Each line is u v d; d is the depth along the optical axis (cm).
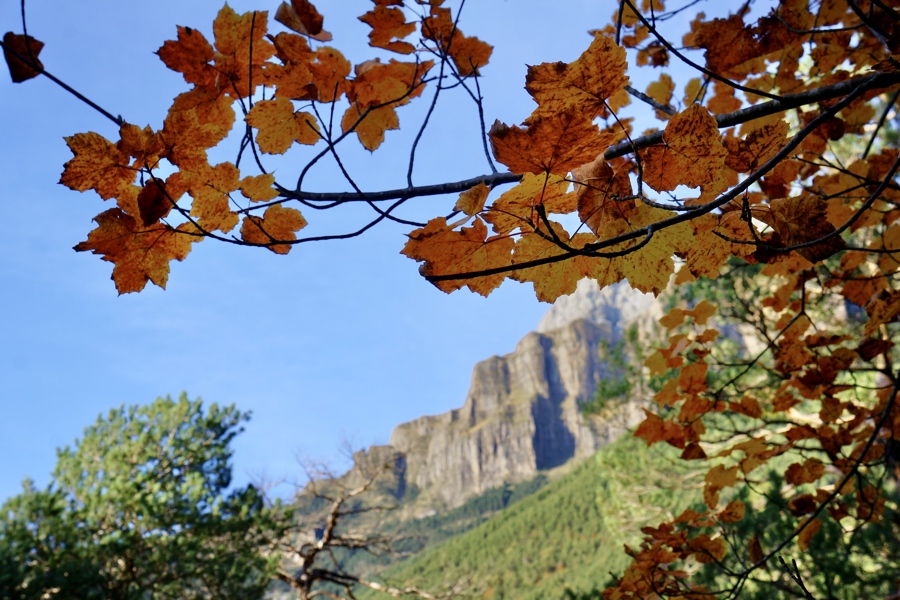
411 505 11431
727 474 166
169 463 979
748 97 139
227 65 101
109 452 959
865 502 163
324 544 1200
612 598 163
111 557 768
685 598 160
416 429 13362
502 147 69
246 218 95
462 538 6297
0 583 627
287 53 103
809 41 135
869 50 136
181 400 1041
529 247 81
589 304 14588
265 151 103
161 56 99
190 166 86
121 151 81
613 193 81
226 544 914
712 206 71
